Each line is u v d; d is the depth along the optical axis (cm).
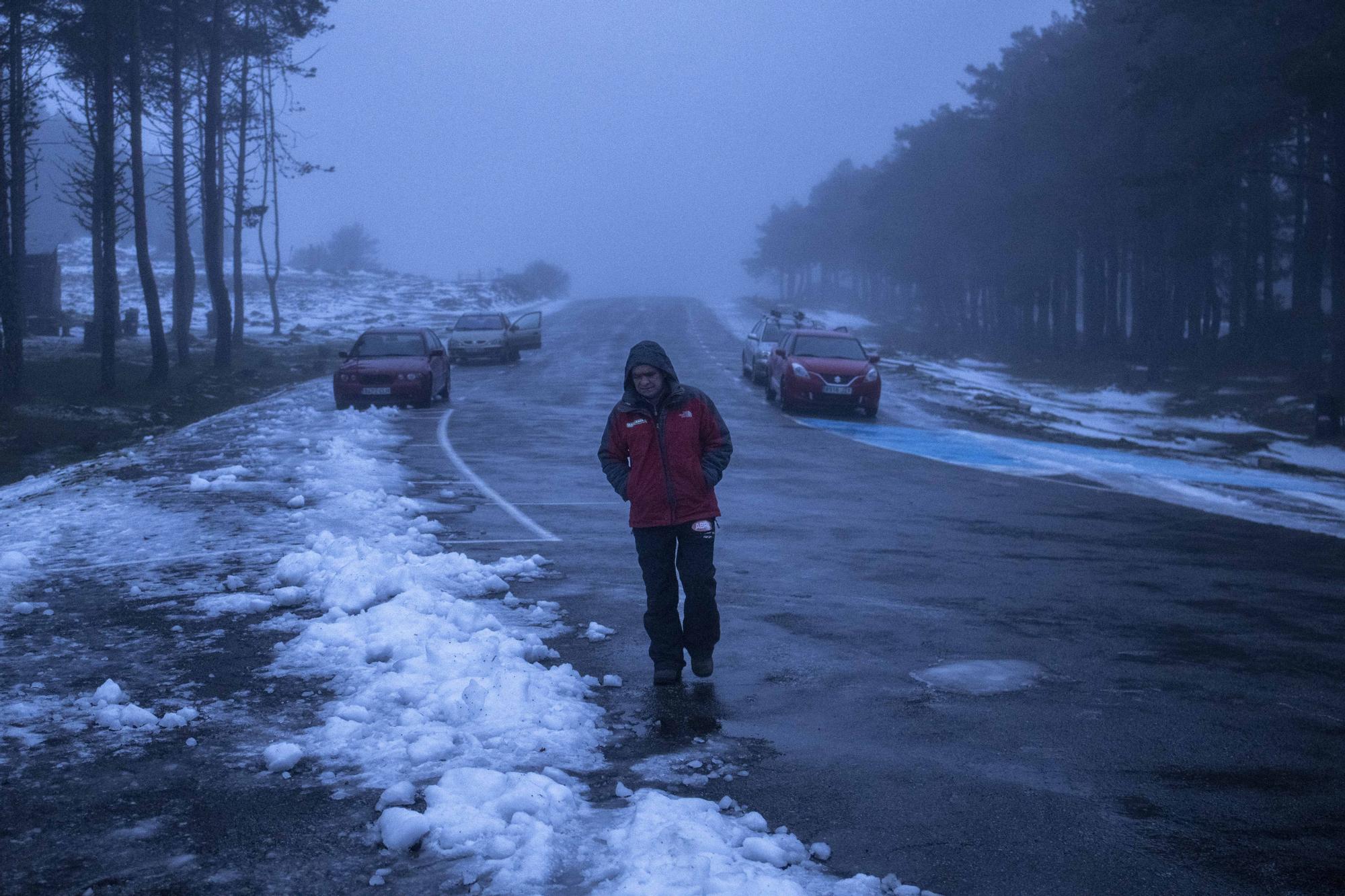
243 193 4206
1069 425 2642
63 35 2714
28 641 630
